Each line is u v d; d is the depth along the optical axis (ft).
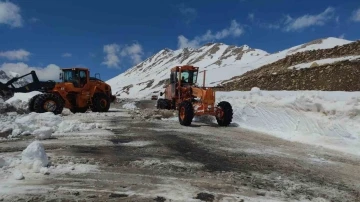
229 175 17.13
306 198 14.06
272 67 157.79
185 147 24.52
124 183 15.26
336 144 25.53
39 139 26.66
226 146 25.38
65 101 57.67
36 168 16.51
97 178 15.88
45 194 13.51
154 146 24.63
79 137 28.12
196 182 15.75
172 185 15.17
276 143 27.30
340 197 14.34
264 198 13.87
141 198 13.38
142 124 39.29
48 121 32.91
